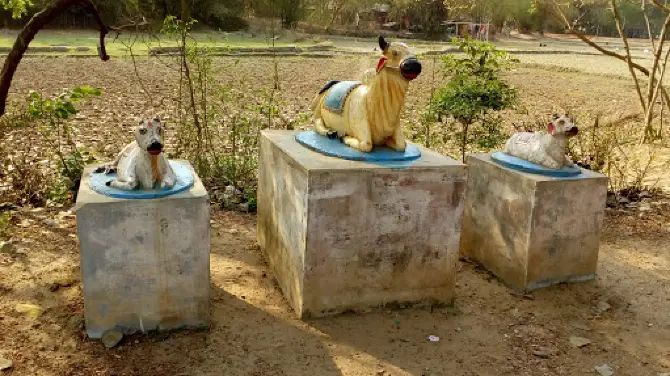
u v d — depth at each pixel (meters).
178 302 3.80
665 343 4.12
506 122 11.87
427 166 4.12
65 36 28.39
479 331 4.16
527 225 4.61
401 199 4.11
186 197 3.62
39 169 6.64
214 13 30.30
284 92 14.70
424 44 32.09
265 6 28.50
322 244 4.00
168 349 3.67
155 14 12.43
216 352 3.68
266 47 26.45
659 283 5.00
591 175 4.77
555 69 25.41
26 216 5.54
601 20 38.62
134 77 16.22
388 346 3.89
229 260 5.06
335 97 4.64
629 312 4.52
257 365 3.59
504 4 38.50
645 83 20.52
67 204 5.92
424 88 15.93
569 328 4.27
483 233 5.17
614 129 9.41
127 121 10.22
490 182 5.03
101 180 3.80
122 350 3.62
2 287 4.21
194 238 3.70
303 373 3.54
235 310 4.19
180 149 7.44
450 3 15.82
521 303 4.59
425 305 4.43
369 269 4.19
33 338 3.68
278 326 4.03
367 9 42.50
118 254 3.58
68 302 4.11
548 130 4.76
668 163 8.74
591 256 4.93
